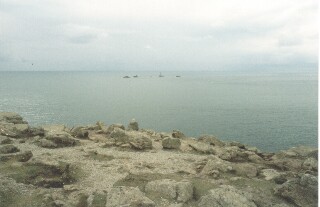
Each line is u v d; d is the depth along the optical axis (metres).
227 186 22.08
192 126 77.00
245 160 30.98
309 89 177.12
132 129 42.81
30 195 20.98
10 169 24.62
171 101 124.94
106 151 31.97
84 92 166.25
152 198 20.75
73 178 24.44
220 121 81.75
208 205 19.48
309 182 21.33
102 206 19.53
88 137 37.41
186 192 21.12
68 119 86.12
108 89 187.88
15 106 109.12
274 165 29.12
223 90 175.75
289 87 194.50
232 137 66.12
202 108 104.88
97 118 87.94
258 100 126.31
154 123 81.06
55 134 34.75
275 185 23.66
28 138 35.22
